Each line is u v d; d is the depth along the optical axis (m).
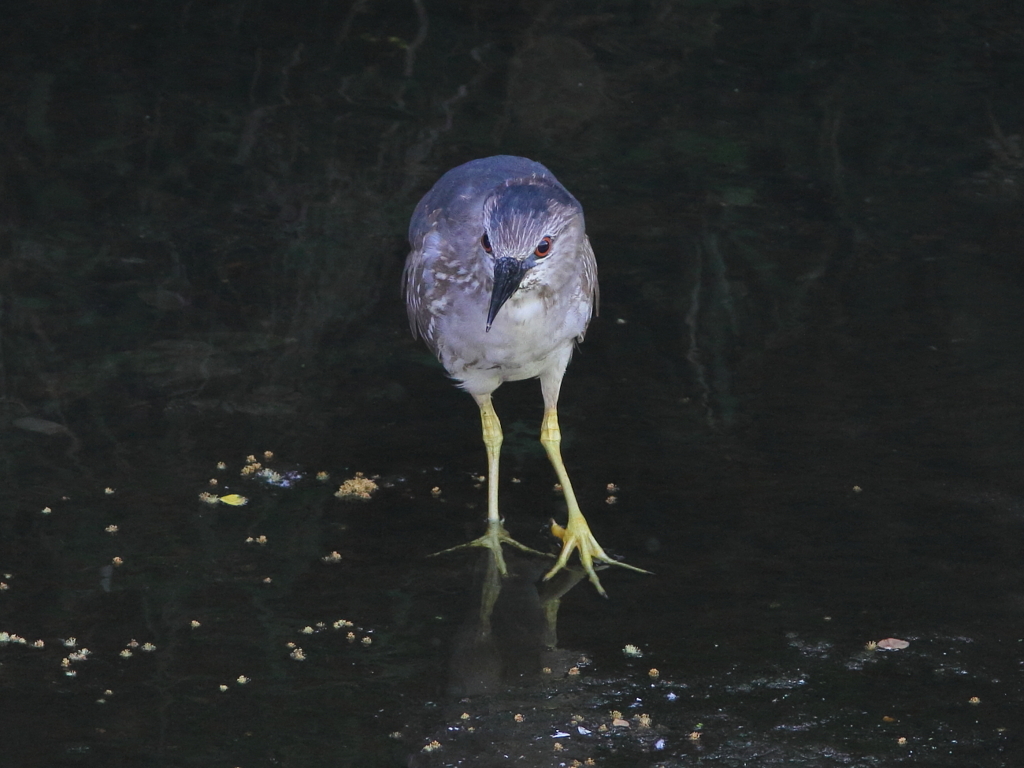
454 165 14.73
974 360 11.17
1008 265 12.67
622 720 7.34
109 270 12.54
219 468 9.87
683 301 12.29
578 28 18.20
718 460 10.05
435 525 9.40
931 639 8.05
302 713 7.38
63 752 6.99
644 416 10.69
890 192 14.20
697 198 14.10
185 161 14.67
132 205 13.73
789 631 8.17
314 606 8.42
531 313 8.50
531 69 17.05
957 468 9.80
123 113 15.58
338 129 15.51
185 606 8.34
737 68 17.12
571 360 11.48
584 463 10.11
